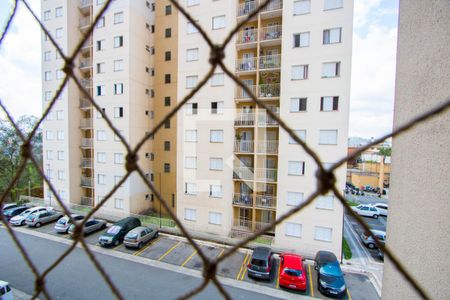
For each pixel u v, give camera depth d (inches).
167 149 599.5
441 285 52.5
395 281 73.9
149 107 606.5
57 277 309.9
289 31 394.0
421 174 60.9
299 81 391.5
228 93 446.6
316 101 383.2
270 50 463.5
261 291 285.9
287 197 403.9
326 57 376.5
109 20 555.5
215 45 28.5
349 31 365.4
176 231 467.5
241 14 454.9
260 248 348.8
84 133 657.6
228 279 310.5
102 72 568.4
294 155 398.6
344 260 371.9
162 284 298.0
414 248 63.1
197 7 458.0
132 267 339.0
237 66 467.2
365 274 334.0
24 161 44.1
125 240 398.3
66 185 629.0
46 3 622.5
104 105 569.3
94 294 276.7
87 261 354.3
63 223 467.8
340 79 370.9
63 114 623.5
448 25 52.4
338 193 23.9
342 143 371.9
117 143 561.0
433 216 55.6
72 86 629.0
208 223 464.8
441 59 54.2
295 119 395.5
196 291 30.4
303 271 299.7
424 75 60.6
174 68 591.2
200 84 29.7
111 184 570.6
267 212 458.6
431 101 57.3
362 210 623.5
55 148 639.1
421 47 62.4
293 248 396.2
